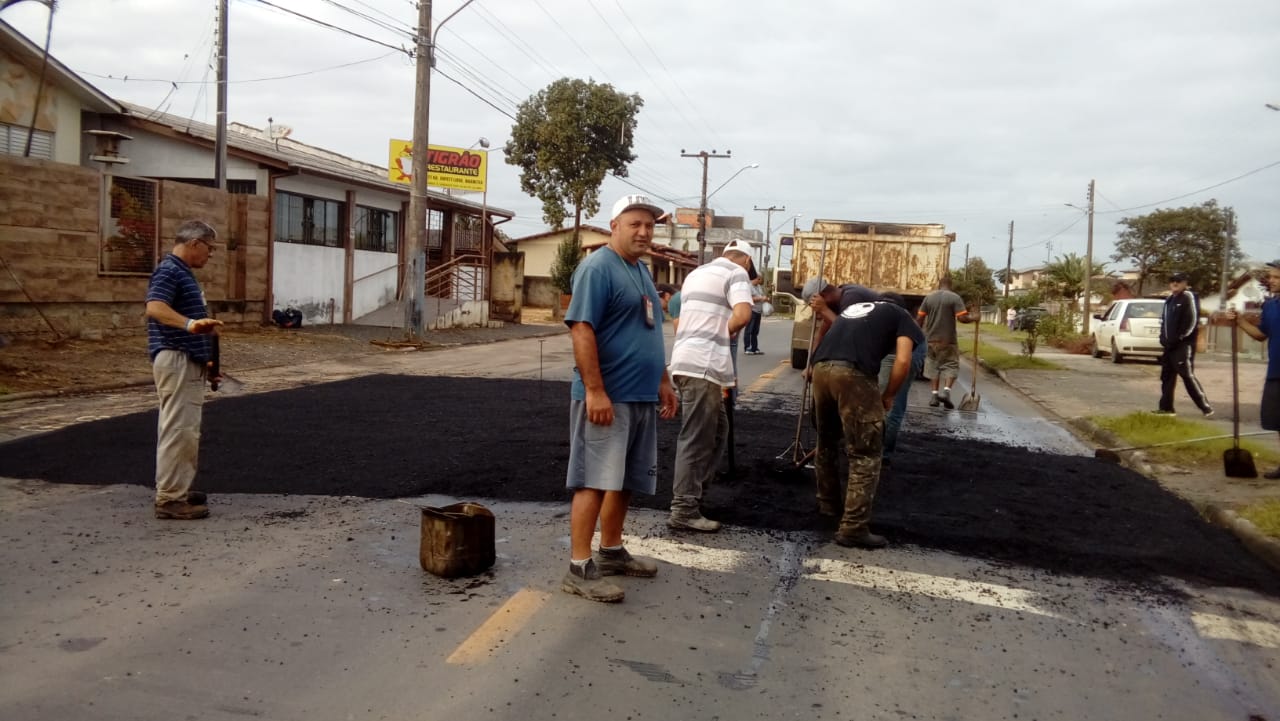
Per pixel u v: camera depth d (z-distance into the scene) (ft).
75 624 12.93
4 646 12.14
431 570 15.38
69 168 47.42
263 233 65.36
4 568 15.16
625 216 14.56
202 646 12.32
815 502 21.22
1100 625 14.38
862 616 14.35
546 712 10.80
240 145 71.67
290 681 11.38
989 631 13.96
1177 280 37.96
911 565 16.98
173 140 68.74
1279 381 25.30
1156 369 66.80
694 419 18.31
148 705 10.64
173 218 55.42
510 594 14.62
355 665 11.88
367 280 83.92
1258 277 26.55
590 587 14.51
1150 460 27.68
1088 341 87.20
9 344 43.52
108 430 27.35
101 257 50.03
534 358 59.67
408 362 54.75
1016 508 21.39
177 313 17.83
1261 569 17.44
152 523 18.03
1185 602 15.56
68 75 61.00
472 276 96.48
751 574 16.17
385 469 23.20
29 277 45.57
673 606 14.44
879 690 11.79
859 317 18.26
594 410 14.02
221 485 21.26
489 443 26.91
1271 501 21.88
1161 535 19.52
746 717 10.92
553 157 133.69
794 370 55.06
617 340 14.38
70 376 38.24
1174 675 12.64
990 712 11.31
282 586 14.70
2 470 22.17
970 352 82.38
